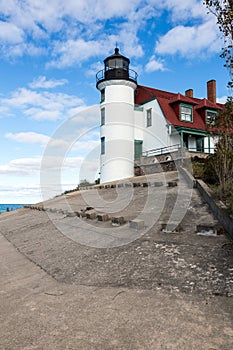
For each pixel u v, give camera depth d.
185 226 6.59
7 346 2.88
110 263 5.19
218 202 7.10
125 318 3.24
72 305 3.75
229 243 5.18
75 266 5.42
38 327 3.24
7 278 5.40
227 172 8.45
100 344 2.79
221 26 5.74
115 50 23.19
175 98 22.92
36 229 10.17
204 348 2.60
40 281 4.99
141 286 4.06
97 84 22.53
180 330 2.90
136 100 25.14
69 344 2.83
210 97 28.41
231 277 3.92
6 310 3.82
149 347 2.67
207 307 3.29
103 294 3.98
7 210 22.86
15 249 8.02
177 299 3.55
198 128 22.42
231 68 6.33
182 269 4.39
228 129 8.59
